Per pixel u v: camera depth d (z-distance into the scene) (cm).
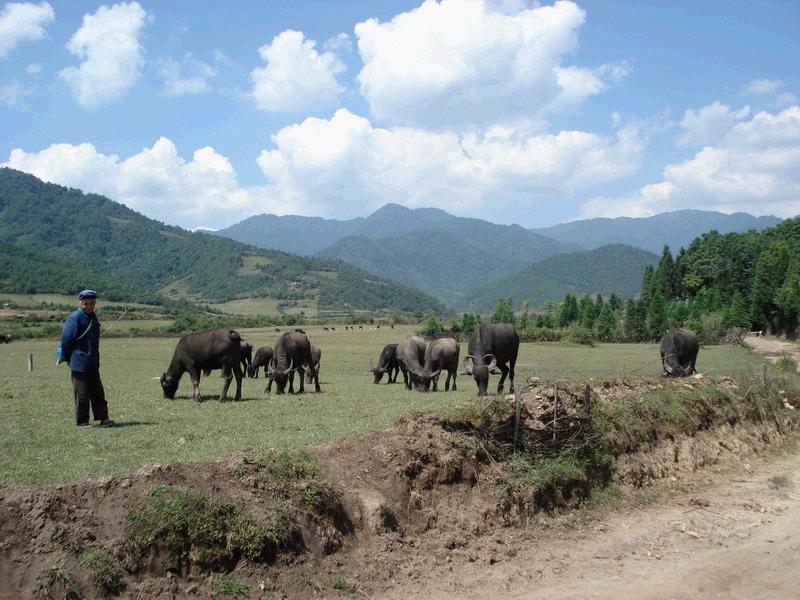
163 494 852
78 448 1107
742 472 1634
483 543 1059
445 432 1206
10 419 1393
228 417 1496
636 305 8412
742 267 9538
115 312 11712
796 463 1769
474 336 2145
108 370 3472
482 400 1329
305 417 1509
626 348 6744
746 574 1010
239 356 1861
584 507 1258
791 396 2202
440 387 2798
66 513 797
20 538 758
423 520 1056
